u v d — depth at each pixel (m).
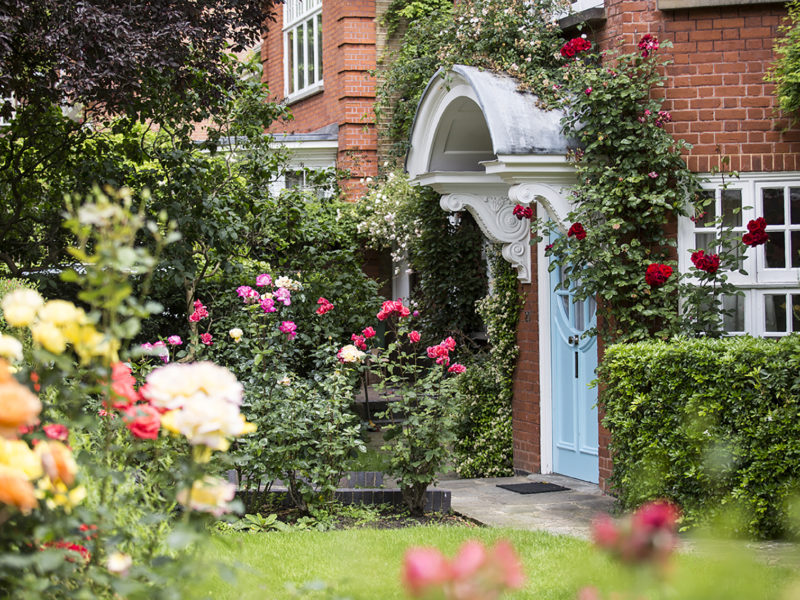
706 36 8.20
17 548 2.87
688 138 8.20
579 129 8.31
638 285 7.94
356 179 16.41
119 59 7.26
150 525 3.58
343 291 12.15
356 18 16.48
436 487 8.99
